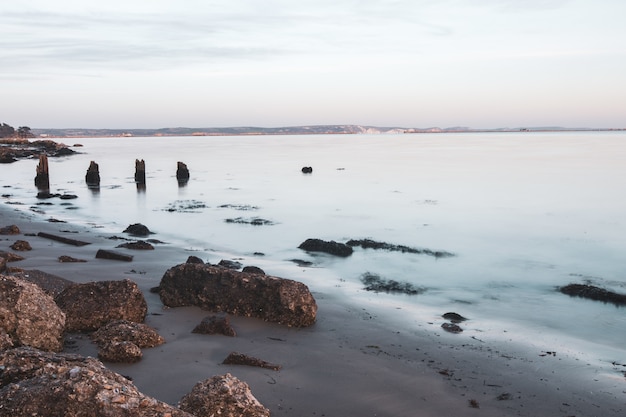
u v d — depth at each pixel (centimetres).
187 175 5259
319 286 1678
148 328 1082
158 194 4253
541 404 936
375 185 4722
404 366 1060
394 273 1892
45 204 3616
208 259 1991
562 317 1469
